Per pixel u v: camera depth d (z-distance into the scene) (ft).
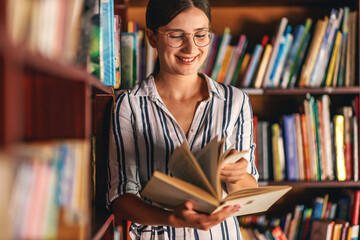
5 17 1.69
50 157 2.22
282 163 7.59
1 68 1.67
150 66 7.53
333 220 7.83
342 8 8.11
